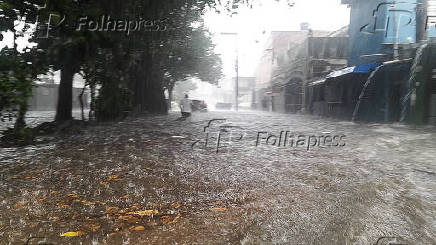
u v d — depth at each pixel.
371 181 4.53
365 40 17.39
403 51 13.63
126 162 5.86
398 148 7.45
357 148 7.56
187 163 5.79
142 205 3.53
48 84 32.69
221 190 4.11
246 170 5.24
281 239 2.70
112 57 14.32
